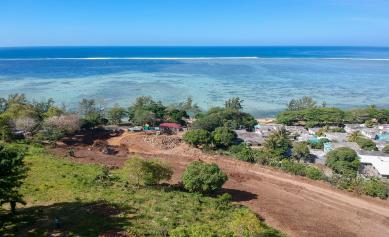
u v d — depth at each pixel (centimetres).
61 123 9712
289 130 12050
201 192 6259
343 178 7469
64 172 6519
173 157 8825
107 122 12281
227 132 9731
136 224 4397
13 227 4069
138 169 6122
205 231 3588
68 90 19100
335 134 11369
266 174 7850
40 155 7675
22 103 12162
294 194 6838
